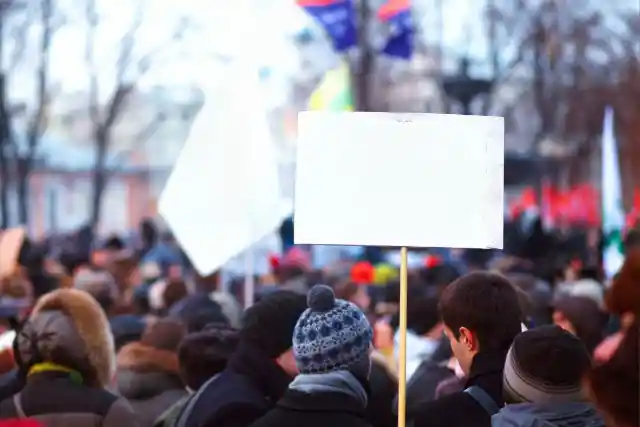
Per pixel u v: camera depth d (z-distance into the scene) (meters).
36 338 6.64
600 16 52.16
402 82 50.88
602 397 4.40
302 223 6.18
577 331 9.64
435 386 7.80
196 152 12.53
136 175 88.00
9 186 54.34
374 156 6.16
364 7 32.03
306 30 43.75
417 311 9.49
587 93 52.56
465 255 26.30
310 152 6.19
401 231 6.13
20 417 6.53
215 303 11.00
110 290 12.91
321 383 5.88
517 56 52.56
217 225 12.48
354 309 5.99
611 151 22.56
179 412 6.81
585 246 27.91
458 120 6.16
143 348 8.06
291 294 6.84
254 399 6.54
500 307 6.02
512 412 5.43
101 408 6.59
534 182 50.12
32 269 15.97
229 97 12.56
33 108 52.88
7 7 49.72
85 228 38.69
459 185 6.14
